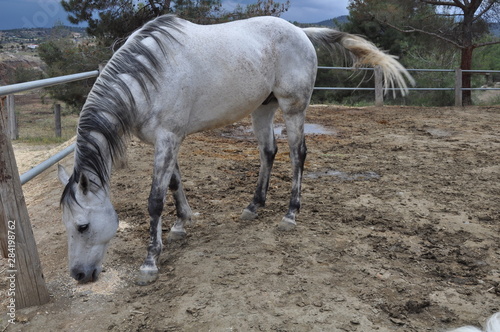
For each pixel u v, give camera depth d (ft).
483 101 50.83
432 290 9.38
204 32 10.67
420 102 50.31
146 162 19.19
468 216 13.50
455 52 49.37
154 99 9.73
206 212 13.78
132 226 12.78
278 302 8.84
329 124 29.84
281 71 12.00
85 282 9.33
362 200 14.89
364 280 9.71
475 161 20.16
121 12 41.39
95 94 9.35
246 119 32.01
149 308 8.83
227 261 10.50
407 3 42.73
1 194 8.34
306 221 13.01
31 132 46.85
